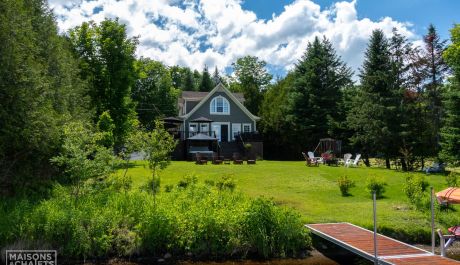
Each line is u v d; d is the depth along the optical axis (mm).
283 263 10547
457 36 30031
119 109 34781
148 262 10422
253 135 40625
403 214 13625
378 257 9055
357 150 37094
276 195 17281
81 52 34156
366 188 17953
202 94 46938
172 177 21078
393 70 32312
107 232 10953
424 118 32125
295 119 41344
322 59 42062
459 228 10531
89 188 12828
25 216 10758
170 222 11078
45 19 19828
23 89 13680
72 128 13203
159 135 13492
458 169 32375
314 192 18281
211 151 36438
